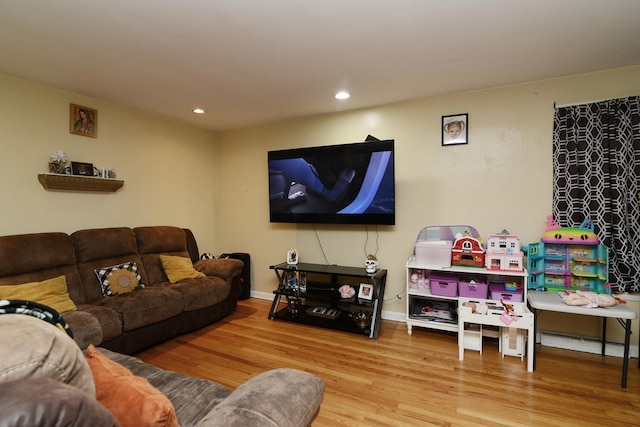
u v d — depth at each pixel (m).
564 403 1.90
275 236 4.04
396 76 2.60
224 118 3.79
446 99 3.05
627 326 2.04
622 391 2.02
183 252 3.63
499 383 2.12
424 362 2.41
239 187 4.29
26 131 2.59
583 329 2.62
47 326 0.69
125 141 3.33
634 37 2.00
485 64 2.39
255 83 2.71
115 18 1.75
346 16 1.75
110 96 3.00
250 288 4.22
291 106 3.35
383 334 2.96
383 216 3.13
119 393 0.82
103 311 2.29
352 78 2.63
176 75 2.54
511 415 1.80
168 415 0.79
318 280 3.74
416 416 1.79
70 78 2.58
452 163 3.05
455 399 1.95
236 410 0.92
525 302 2.47
